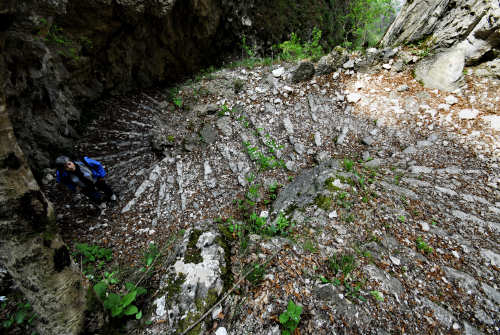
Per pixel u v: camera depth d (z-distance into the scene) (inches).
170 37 290.0
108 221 167.8
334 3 526.0
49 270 59.4
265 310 89.7
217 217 168.2
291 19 440.8
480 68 216.1
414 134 211.6
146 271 111.3
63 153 193.8
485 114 198.5
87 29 209.6
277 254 111.3
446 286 108.1
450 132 202.1
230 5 347.9
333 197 143.0
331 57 270.8
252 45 402.0
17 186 51.1
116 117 243.9
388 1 374.6
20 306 93.7
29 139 171.2
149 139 232.4
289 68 289.9
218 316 88.0
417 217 140.5
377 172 180.2
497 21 195.6
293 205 152.3
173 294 95.0
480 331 93.4
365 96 247.6
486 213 143.3
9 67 153.9
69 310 66.1
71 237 152.6
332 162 178.5
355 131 228.2
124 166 208.1
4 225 51.9
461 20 223.5
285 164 208.2
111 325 81.6
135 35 252.7
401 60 254.2
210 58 374.0
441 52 234.5
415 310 97.3
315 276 103.5
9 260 56.9
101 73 243.1
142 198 186.2
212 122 243.3
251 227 144.6
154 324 86.7
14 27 154.7
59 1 173.5
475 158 180.5
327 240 121.6
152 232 159.5
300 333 84.4
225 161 213.6
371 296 98.7
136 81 283.1
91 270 127.1
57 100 189.3
